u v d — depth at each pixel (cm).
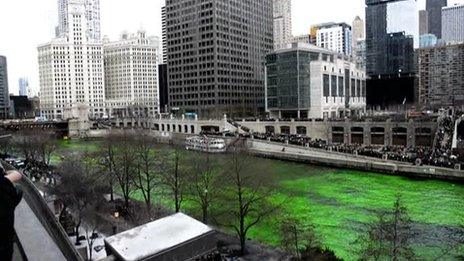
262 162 9512
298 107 15838
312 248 4006
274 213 5422
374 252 3469
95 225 4909
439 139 9862
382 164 8344
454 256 4022
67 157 10156
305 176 8244
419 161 8181
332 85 16562
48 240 778
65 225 4878
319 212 5709
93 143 15875
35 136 12338
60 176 6969
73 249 741
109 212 5928
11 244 407
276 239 4709
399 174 8081
